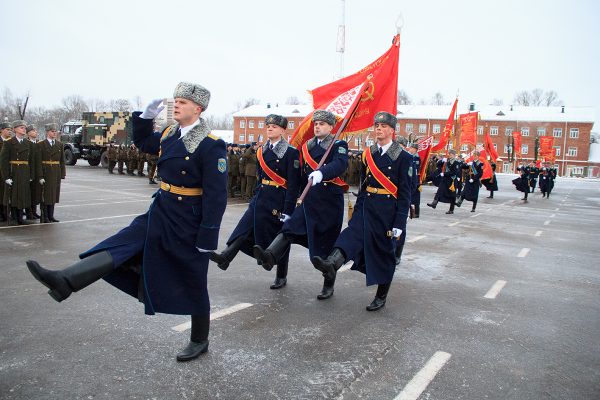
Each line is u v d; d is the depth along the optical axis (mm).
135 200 13055
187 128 3396
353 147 41938
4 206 9203
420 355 3770
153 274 3248
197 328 3537
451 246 8641
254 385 3168
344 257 4395
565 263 7570
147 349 3641
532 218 13805
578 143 64188
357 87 5512
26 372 3205
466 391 3209
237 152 16656
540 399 3146
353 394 3107
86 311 4414
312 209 4840
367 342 3990
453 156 14477
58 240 7535
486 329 4426
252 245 5047
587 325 4656
